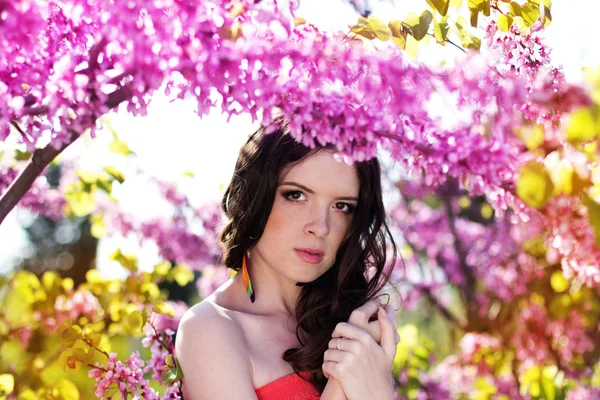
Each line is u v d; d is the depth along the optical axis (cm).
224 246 226
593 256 183
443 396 463
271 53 137
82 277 1591
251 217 212
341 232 215
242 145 221
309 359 211
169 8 128
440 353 571
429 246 554
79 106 134
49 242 1617
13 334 321
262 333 214
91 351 230
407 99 149
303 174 206
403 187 514
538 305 447
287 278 223
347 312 224
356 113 157
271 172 208
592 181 152
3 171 257
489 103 156
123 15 125
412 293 543
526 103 172
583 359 443
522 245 448
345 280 225
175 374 212
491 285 480
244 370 199
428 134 170
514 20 190
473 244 538
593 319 417
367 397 199
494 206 179
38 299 312
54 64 136
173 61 129
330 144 206
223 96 136
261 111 151
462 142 168
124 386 217
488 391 457
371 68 147
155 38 127
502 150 170
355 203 214
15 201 148
